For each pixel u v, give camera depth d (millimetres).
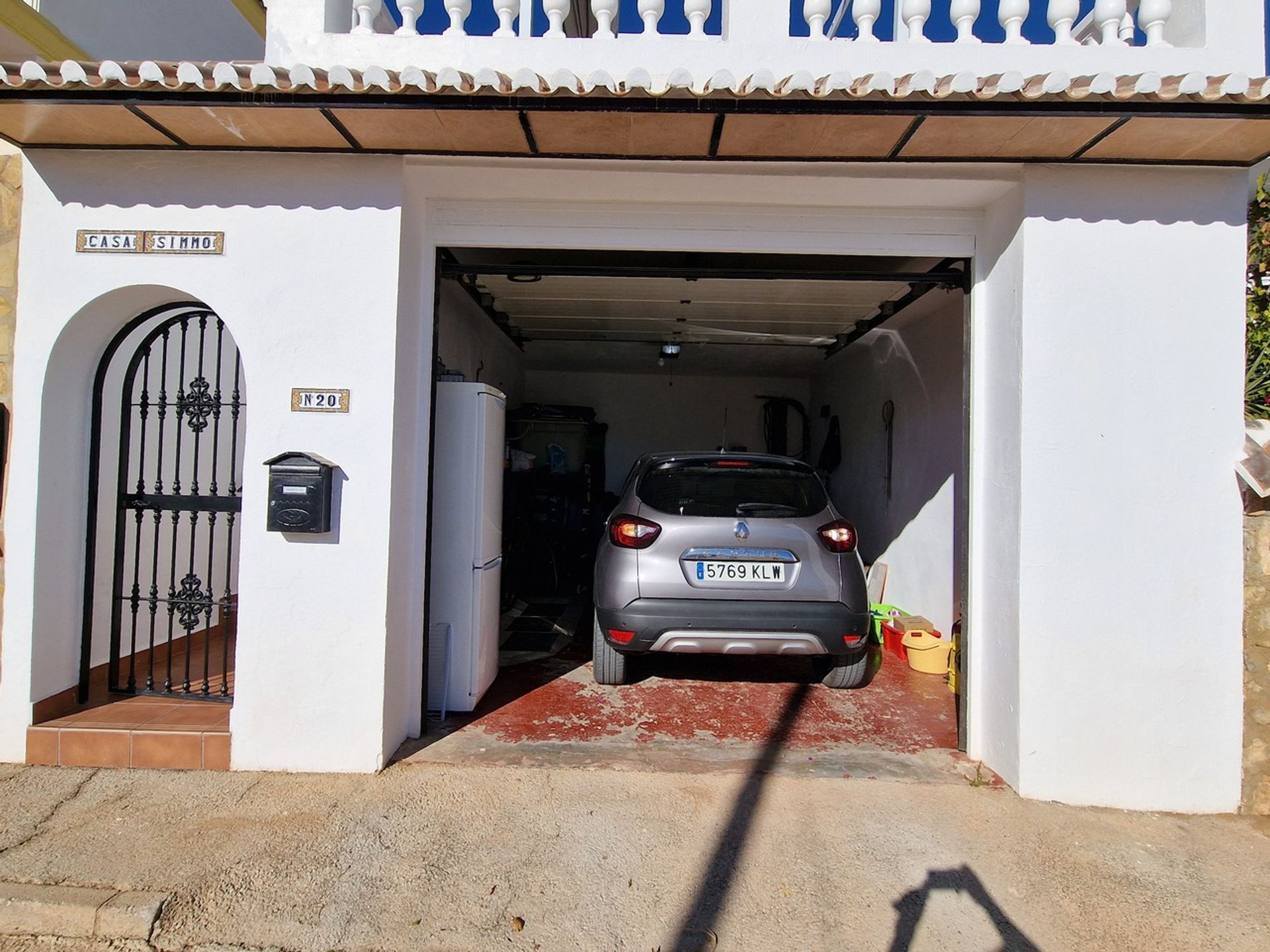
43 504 3400
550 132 3049
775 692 4504
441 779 3256
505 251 4617
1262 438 3293
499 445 4430
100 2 4570
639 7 3586
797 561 4031
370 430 3307
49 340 3346
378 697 3301
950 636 5203
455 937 2283
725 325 6520
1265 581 3174
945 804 3146
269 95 2824
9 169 3400
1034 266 3217
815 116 2840
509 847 2750
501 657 5227
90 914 2320
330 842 2742
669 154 3238
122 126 3068
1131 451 3199
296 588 3305
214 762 3312
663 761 3492
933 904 2490
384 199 3324
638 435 9906
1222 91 2600
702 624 3963
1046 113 2742
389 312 3312
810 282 5008
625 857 2703
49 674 3482
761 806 3088
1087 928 2393
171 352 4660
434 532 4055
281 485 3199
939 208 3652
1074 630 3199
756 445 9891
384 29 4035
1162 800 3182
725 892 2521
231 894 2439
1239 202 3211
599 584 4312
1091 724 3195
